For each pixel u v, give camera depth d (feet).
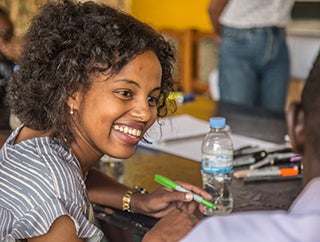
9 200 3.74
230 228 2.28
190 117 7.51
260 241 2.21
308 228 2.19
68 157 3.96
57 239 3.61
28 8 12.50
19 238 3.62
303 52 14.44
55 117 3.95
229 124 7.30
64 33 3.97
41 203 3.66
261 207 4.68
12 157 3.92
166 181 4.81
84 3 4.15
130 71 3.89
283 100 9.75
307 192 2.40
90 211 4.09
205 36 14.93
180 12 17.30
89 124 3.97
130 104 3.96
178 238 4.02
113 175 5.49
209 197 4.66
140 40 3.94
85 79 3.88
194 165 5.78
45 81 3.97
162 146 6.35
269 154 5.84
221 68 9.89
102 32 3.89
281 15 9.37
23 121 4.12
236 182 5.25
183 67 15.43
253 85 9.66
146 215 4.69
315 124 2.52
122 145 4.03
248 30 9.37
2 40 7.41
